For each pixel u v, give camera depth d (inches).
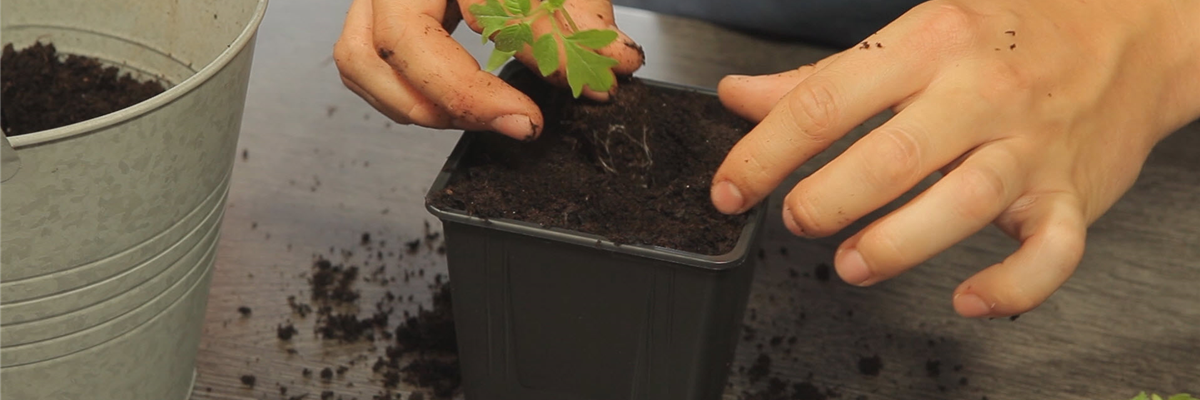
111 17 34.7
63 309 26.5
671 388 31.3
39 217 23.7
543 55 28.2
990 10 27.1
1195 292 37.4
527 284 29.9
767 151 26.1
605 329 30.4
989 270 26.4
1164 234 39.8
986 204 24.5
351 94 47.4
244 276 37.5
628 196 30.2
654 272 28.2
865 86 25.3
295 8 52.9
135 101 34.9
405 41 29.0
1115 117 27.6
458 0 31.3
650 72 46.4
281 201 41.0
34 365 27.8
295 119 45.5
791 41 49.7
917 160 24.5
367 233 39.8
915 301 37.4
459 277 30.4
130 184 24.7
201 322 32.8
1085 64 26.9
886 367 34.9
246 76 28.2
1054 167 26.0
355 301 36.9
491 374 32.8
